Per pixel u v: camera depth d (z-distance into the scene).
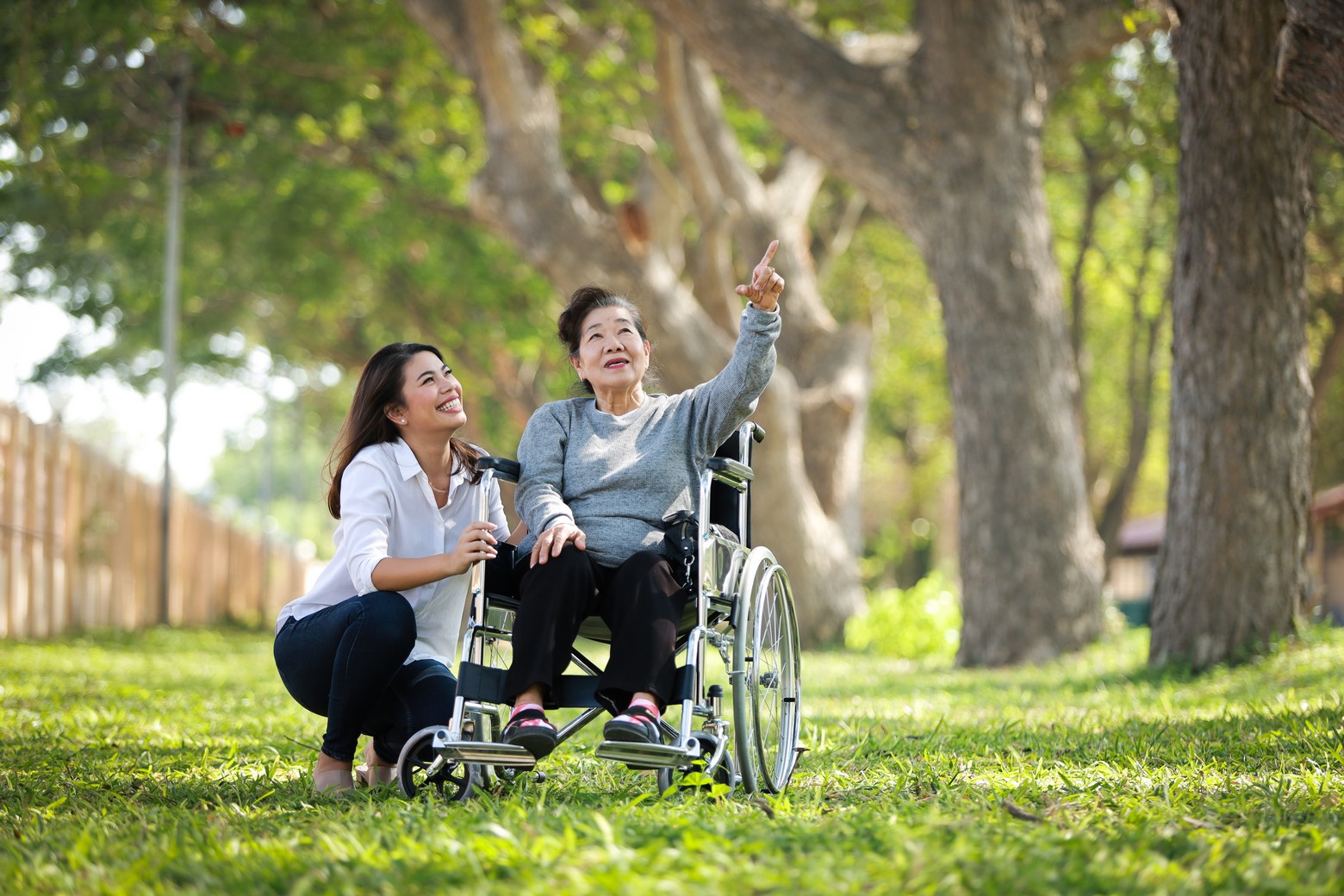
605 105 28.56
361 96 28.14
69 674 15.67
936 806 5.84
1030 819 5.53
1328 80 7.47
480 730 6.42
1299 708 9.76
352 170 31.62
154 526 30.75
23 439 22.44
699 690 6.21
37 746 8.76
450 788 6.76
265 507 53.41
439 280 34.84
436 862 4.47
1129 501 33.56
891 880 4.12
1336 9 7.21
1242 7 12.53
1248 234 13.36
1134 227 33.53
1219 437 13.85
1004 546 18.59
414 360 7.04
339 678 6.60
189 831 5.37
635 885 4.00
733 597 6.53
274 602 48.22
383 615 6.55
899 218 19.53
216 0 27.50
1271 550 13.79
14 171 19.36
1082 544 18.81
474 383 39.88
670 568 6.44
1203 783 6.58
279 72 28.12
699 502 6.45
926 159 18.75
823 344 29.80
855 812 5.57
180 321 38.97
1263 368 13.69
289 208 32.00
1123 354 42.69
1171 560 14.36
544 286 34.97
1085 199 33.09
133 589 29.20
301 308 37.06
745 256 29.33
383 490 6.86
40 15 21.92
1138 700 11.91
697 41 19.48
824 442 29.31
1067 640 18.50
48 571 23.81
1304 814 5.60
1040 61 19.08
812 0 25.95
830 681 16.77
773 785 6.80
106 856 4.94
